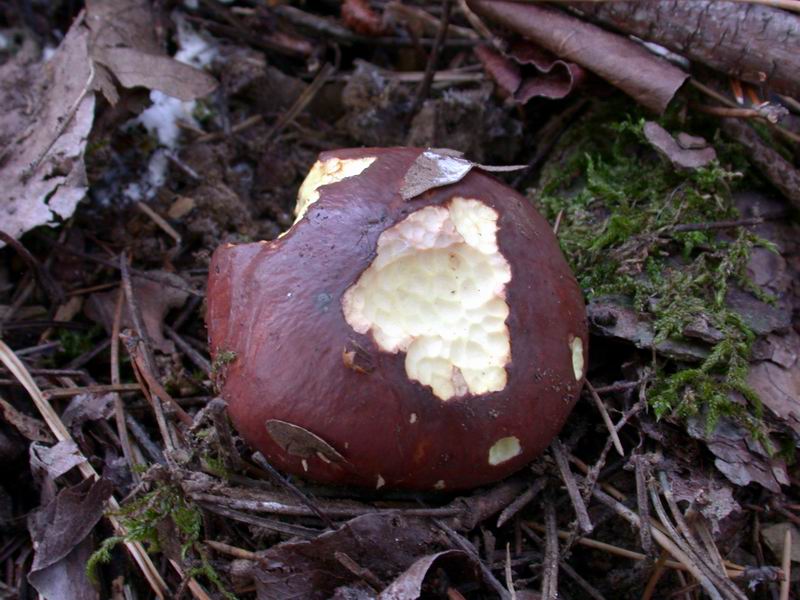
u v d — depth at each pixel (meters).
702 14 0.22
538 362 0.17
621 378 0.21
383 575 0.17
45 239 0.24
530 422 0.17
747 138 0.23
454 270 0.18
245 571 0.17
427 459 0.16
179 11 0.28
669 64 0.23
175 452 0.19
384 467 0.16
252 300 0.17
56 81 0.24
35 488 0.20
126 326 0.23
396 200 0.17
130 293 0.22
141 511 0.17
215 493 0.18
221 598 0.17
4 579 0.18
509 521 0.19
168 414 0.20
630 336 0.20
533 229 0.19
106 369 0.23
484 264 0.18
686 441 0.19
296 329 0.16
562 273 0.18
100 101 0.24
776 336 0.21
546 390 0.17
